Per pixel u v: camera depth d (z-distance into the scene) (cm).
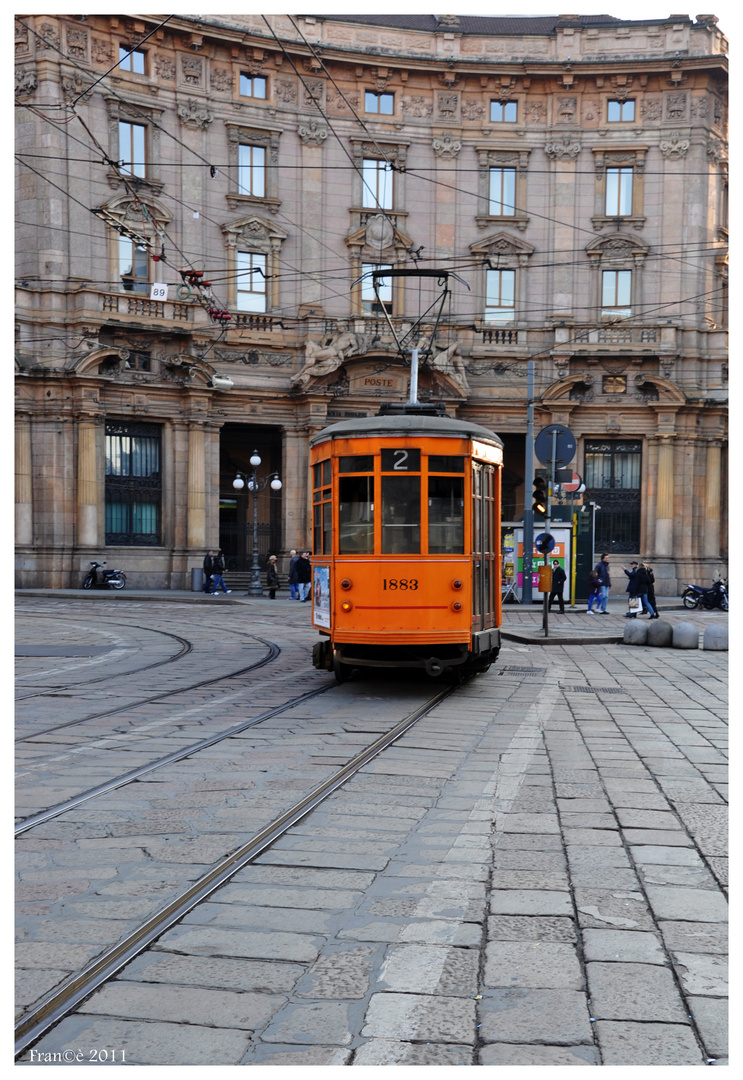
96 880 521
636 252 3719
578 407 3725
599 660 1678
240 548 3947
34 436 3228
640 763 830
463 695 1237
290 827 623
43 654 1579
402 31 3656
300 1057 347
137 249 3341
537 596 3153
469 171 3731
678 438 3725
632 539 3769
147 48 3338
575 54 3697
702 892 511
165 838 596
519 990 397
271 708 1084
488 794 715
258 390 3534
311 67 3581
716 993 394
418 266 3706
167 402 3409
